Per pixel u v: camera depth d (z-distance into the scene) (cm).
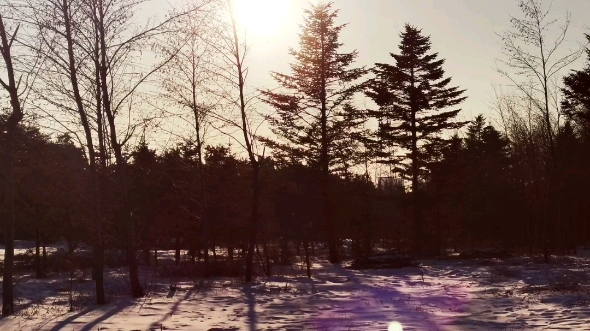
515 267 2972
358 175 4534
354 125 4022
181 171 3325
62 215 2953
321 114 4053
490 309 1423
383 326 1204
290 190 3522
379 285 2214
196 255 5006
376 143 4491
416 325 1206
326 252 5441
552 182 3697
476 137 6638
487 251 4072
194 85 2459
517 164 4706
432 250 4619
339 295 1858
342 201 3919
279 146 3931
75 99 1691
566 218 4691
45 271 3038
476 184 5422
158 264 3972
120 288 2131
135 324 1295
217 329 1212
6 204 1522
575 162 4591
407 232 5150
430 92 4703
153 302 1705
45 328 1261
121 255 3944
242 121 2422
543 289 1789
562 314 1255
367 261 3397
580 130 4797
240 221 3344
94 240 1731
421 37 4722
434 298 1720
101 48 1767
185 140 2766
